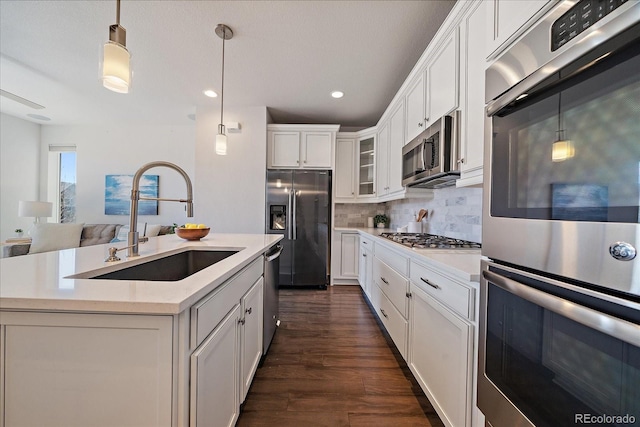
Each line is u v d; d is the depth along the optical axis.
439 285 1.27
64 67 2.69
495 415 0.88
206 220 3.61
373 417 1.40
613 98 0.55
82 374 0.71
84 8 1.87
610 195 0.56
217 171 3.62
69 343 0.71
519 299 0.80
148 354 0.71
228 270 1.01
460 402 1.08
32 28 2.09
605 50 0.55
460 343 1.08
